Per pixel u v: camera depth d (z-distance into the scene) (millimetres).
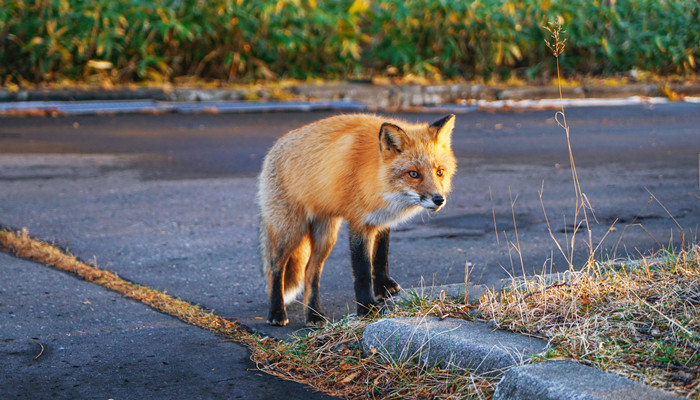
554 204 8719
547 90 18781
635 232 7570
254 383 4391
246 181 9789
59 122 13852
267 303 5781
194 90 16484
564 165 11008
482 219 8133
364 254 5379
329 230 5602
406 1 19562
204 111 15398
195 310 5555
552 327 4324
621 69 21719
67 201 8617
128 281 6141
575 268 6457
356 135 5402
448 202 8852
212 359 4719
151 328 5191
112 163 10688
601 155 11828
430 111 16453
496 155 11758
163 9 17078
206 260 6730
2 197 8703
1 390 4242
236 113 15352
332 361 4633
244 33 17562
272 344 4984
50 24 16406
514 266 6562
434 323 4590
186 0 17562
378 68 19969
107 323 5262
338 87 17422
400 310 5031
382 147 5215
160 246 7094
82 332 5090
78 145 11891
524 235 7539
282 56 18656
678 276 4891
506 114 16266
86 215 8070
